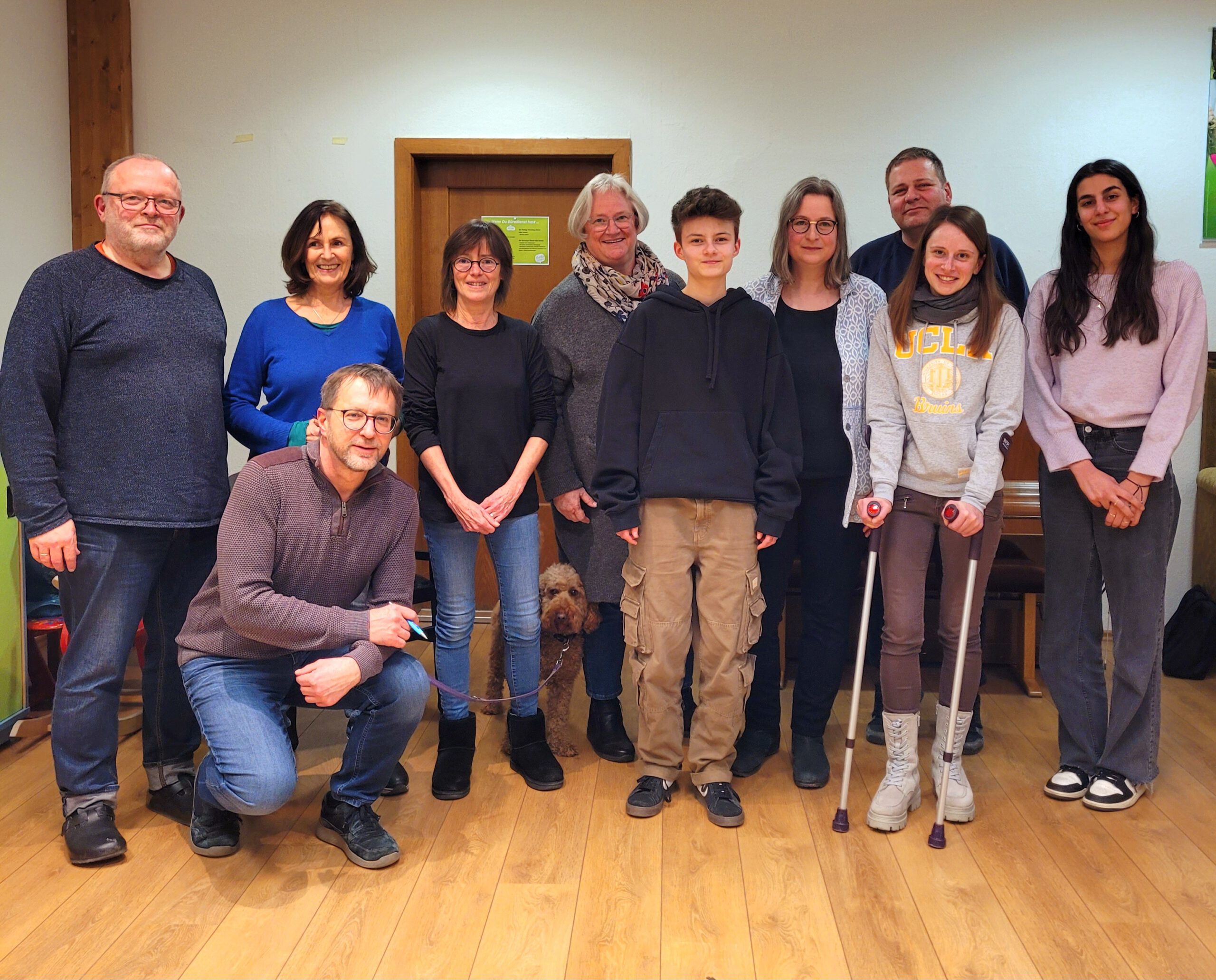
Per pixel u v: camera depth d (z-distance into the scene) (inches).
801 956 75.8
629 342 98.6
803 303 106.6
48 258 152.6
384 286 164.1
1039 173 157.2
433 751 117.0
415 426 103.3
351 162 161.8
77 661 90.5
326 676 81.8
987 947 76.9
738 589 97.3
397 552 90.8
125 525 89.7
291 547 84.8
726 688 98.2
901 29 156.6
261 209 162.9
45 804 101.3
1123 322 98.3
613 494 97.0
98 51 157.9
